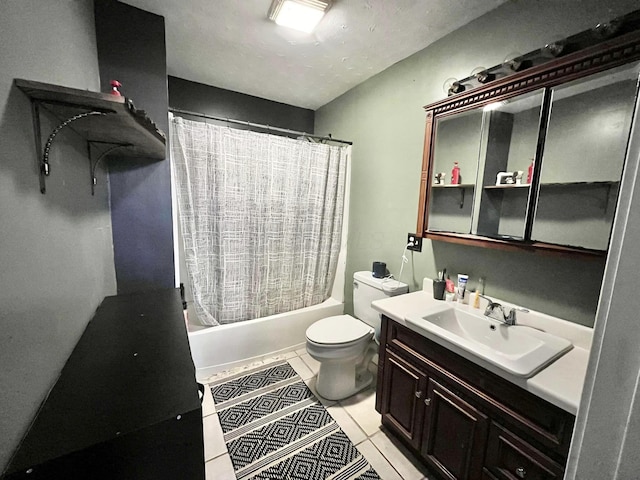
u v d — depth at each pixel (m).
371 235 2.35
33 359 0.68
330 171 2.52
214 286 2.14
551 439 0.89
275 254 2.35
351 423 1.64
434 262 1.81
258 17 1.57
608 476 0.33
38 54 0.78
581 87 1.09
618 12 1.05
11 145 0.62
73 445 0.59
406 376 1.42
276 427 1.60
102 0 1.46
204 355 2.04
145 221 1.70
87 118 0.88
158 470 0.66
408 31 1.66
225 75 2.30
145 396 0.73
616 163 1.01
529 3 1.30
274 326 2.32
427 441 1.31
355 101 2.45
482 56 1.50
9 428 0.56
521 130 1.29
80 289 1.06
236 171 2.08
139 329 1.12
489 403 1.06
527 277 1.35
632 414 0.30
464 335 1.48
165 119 1.67
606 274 0.33
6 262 0.58
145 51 1.58
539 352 1.07
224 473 1.33
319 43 1.81
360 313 2.18
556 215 1.17
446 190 1.65
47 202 0.79
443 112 1.59
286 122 2.94
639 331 0.29
